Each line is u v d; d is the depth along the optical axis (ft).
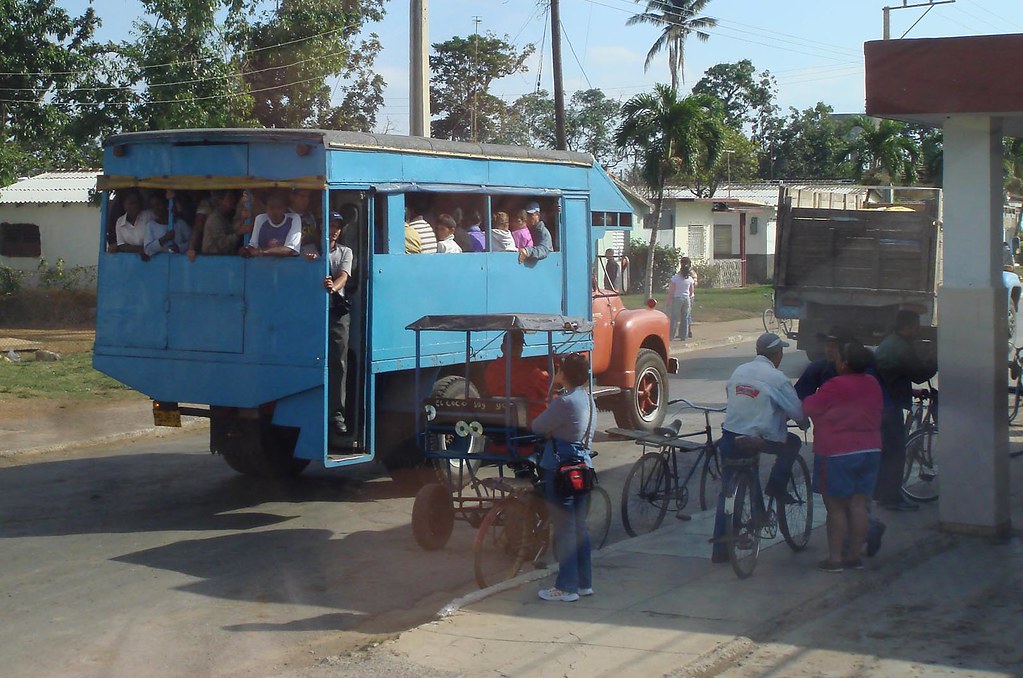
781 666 18.70
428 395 33.09
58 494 34.14
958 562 24.64
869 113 25.44
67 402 51.21
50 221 101.04
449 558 26.84
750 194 168.86
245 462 34.32
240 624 21.93
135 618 22.26
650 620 20.86
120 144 31.68
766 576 23.84
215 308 30.55
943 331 26.61
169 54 79.41
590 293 40.93
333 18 96.17
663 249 137.39
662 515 28.84
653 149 108.47
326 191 28.71
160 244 31.30
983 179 25.80
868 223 52.95
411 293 31.94
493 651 19.38
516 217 37.55
